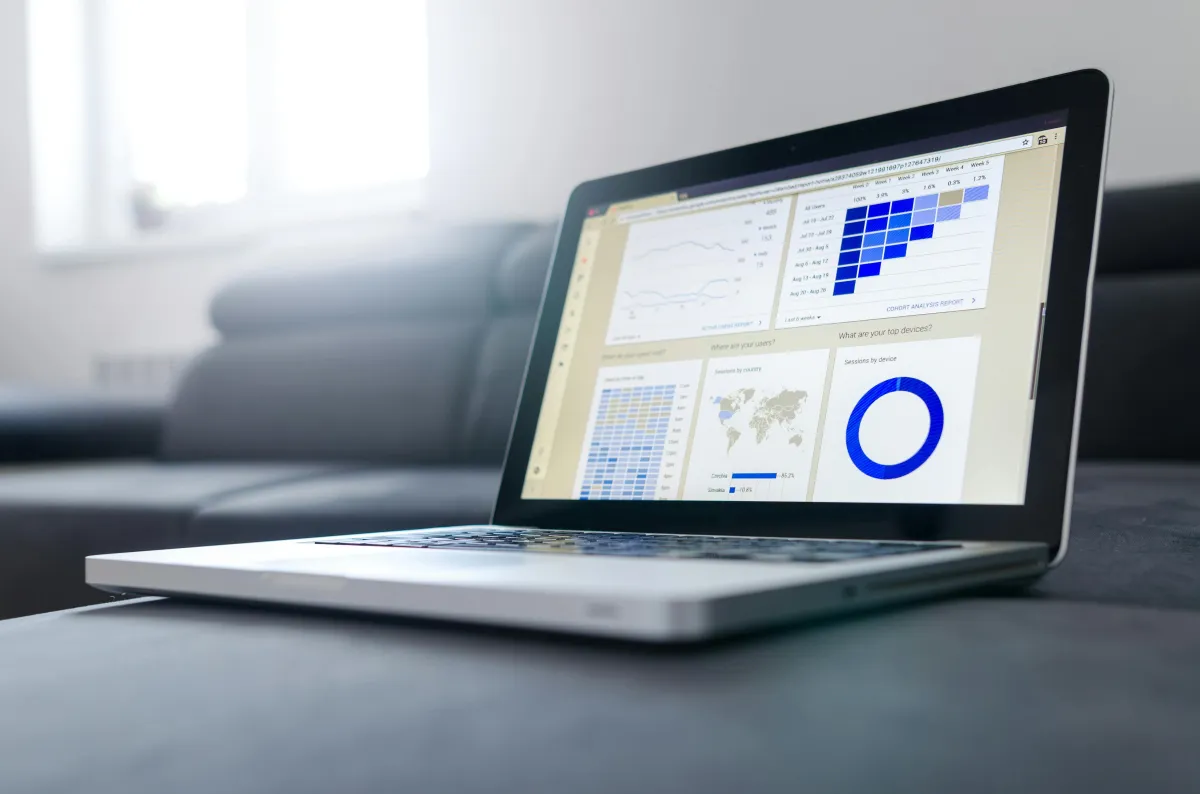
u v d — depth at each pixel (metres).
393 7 2.78
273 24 2.91
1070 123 0.54
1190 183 1.43
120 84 3.12
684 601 0.29
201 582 0.43
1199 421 1.31
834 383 0.57
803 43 1.97
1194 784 0.20
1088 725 0.24
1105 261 1.44
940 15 1.85
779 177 0.65
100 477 1.45
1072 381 0.48
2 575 1.25
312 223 2.60
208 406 1.88
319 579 0.39
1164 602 0.43
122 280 2.86
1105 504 0.80
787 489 0.57
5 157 3.03
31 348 2.99
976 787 0.21
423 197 2.55
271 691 0.29
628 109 2.15
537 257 1.74
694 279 0.66
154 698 0.29
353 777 0.22
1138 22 1.70
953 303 0.54
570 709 0.26
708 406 0.62
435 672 0.31
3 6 3.04
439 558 0.43
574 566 0.38
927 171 0.59
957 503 0.50
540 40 2.24
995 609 0.38
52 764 0.24
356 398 1.76
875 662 0.30
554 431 0.68
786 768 0.22
